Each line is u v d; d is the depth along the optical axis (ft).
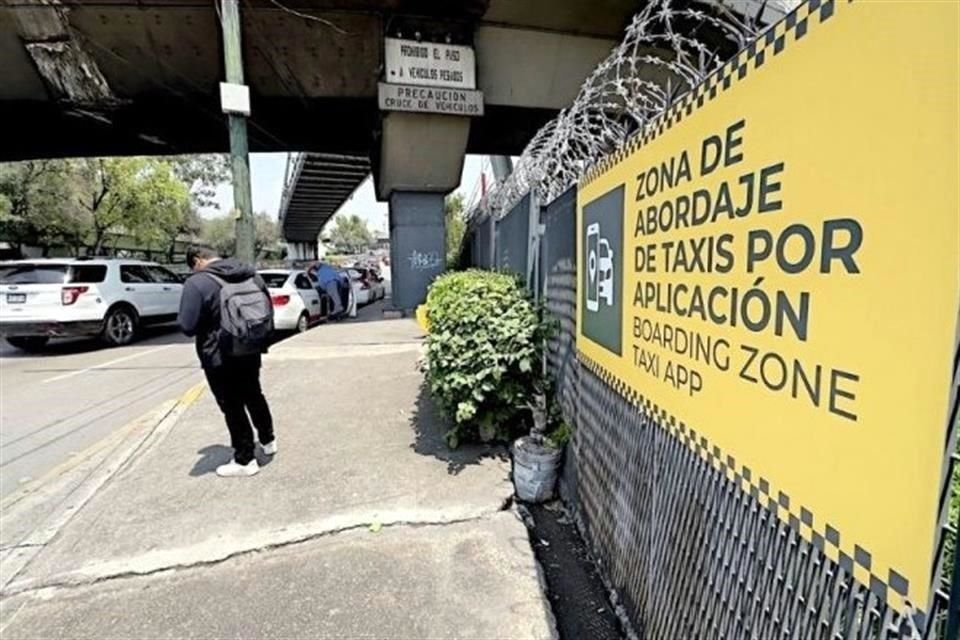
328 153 45.19
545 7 29.73
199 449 13.08
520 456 10.54
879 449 2.89
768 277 3.77
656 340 5.79
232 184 20.79
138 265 34.60
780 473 3.74
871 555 2.98
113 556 8.66
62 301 28.53
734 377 4.26
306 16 27.84
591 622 7.43
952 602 2.53
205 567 8.35
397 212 37.32
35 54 27.25
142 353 29.22
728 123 4.21
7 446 14.70
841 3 3.04
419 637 6.82
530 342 11.30
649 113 7.66
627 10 29.89
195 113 33.58
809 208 3.34
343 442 13.24
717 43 19.69
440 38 30.40
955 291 2.44
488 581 7.88
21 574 8.29
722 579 4.79
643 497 6.56
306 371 20.48
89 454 14.02
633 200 6.34
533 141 12.77
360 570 8.18
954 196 2.42
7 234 54.13
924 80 2.55
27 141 36.68
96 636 6.97
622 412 7.13
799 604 3.69
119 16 26.12
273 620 7.18
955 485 2.55
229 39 20.01
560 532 9.61
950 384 2.48
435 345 12.17
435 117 32.07
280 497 10.50
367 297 56.75
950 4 2.42
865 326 2.95
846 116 3.02
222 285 10.85
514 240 16.25
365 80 31.60
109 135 36.58
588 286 8.57
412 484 10.96
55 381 22.45
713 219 4.49
